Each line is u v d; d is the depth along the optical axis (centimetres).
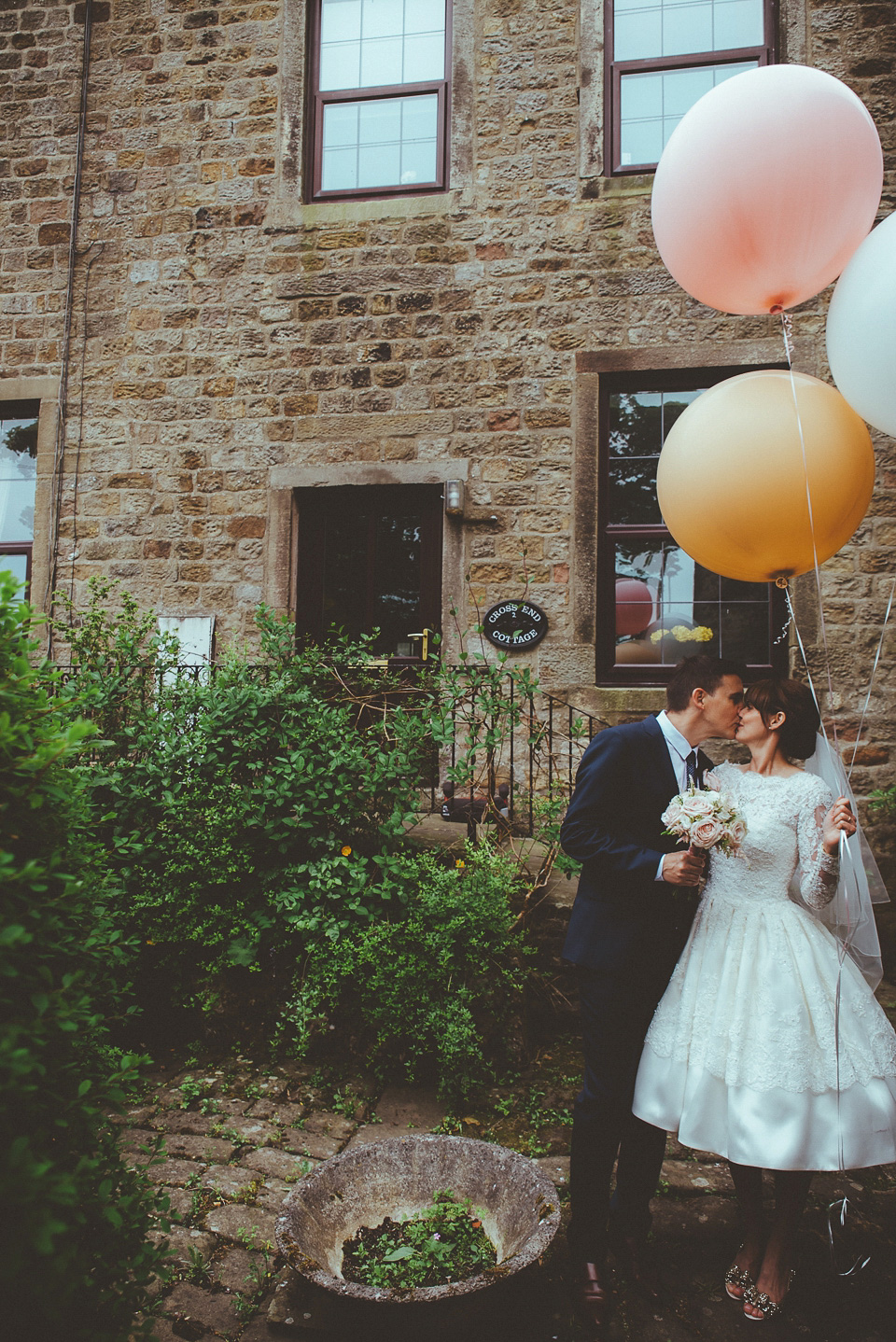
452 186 520
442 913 319
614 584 510
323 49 554
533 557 502
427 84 538
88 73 562
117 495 548
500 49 518
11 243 566
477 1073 304
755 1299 198
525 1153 266
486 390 511
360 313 526
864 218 231
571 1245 210
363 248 527
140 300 550
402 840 352
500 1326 195
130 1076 152
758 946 204
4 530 579
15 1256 115
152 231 550
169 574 540
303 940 337
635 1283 208
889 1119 190
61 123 563
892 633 466
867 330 215
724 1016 200
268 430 533
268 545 530
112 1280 158
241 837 342
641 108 512
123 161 556
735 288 246
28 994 140
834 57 480
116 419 550
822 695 471
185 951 343
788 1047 191
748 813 211
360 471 521
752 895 210
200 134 548
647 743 220
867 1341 190
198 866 337
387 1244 207
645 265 498
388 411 520
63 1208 142
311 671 378
